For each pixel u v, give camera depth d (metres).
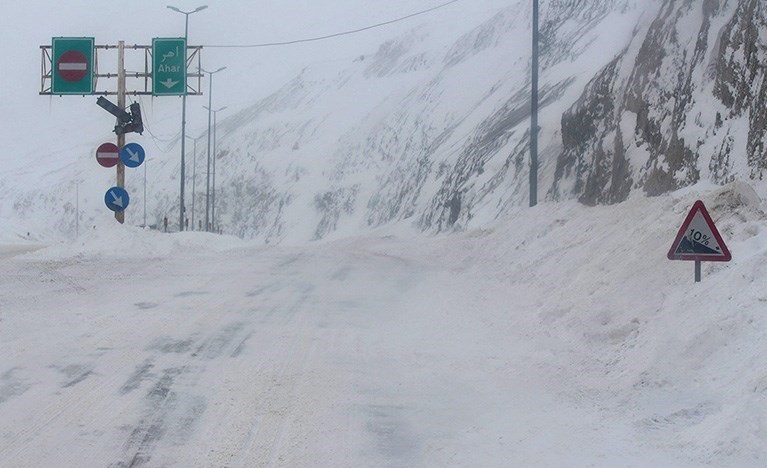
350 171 85.00
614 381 7.97
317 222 81.75
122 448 6.27
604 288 11.13
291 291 15.62
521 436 6.70
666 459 5.93
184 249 24.19
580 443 6.46
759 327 7.33
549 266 15.63
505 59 77.88
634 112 20.94
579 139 25.69
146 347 9.90
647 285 10.16
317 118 102.50
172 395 7.79
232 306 13.41
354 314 12.90
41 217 108.62
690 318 8.34
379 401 7.79
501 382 8.52
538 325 11.17
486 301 14.25
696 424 6.43
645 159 18.92
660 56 20.38
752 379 6.51
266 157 98.19
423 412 7.43
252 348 10.05
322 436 6.68
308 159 92.25
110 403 7.47
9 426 6.71
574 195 24.52
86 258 20.91
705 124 15.66
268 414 7.25
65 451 6.16
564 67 55.12
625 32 53.81
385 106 93.75
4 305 12.36
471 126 65.12
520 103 54.41
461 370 9.06
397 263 22.31
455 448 6.42
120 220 24.45
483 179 43.12
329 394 7.98
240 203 93.75
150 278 17.05
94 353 9.47
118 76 26.14
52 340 10.07
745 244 9.30
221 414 7.22
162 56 27.25
